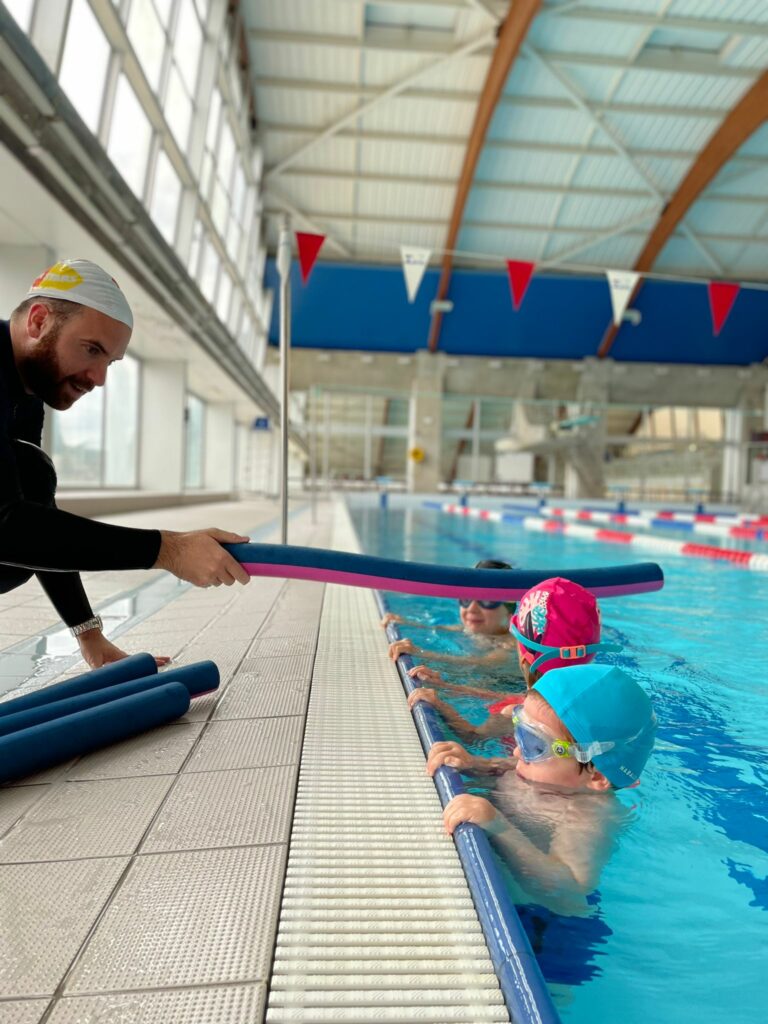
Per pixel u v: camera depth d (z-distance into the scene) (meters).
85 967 0.77
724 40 13.45
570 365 21.48
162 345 10.11
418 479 21.11
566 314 20.38
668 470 21.67
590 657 1.64
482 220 17.97
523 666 1.76
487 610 2.59
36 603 3.07
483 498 19.58
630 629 3.08
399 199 17.52
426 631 2.75
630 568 2.24
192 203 9.17
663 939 0.93
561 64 13.66
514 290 7.36
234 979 0.76
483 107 14.09
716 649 2.71
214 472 16.38
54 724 1.36
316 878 0.97
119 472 10.85
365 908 0.91
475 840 1.04
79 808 1.17
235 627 2.67
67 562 1.35
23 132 4.07
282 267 3.49
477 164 16.22
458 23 13.14
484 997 0.76
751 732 1.78
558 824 1.23
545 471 21.78
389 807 1.20
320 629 2.65
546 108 14.80
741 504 19.38
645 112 14.77
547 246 18.72
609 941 0.92
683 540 8.16
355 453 21.98
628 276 7.61
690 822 1.27
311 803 1.20
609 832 1.23
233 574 1.60
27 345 1.36
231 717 1.64
